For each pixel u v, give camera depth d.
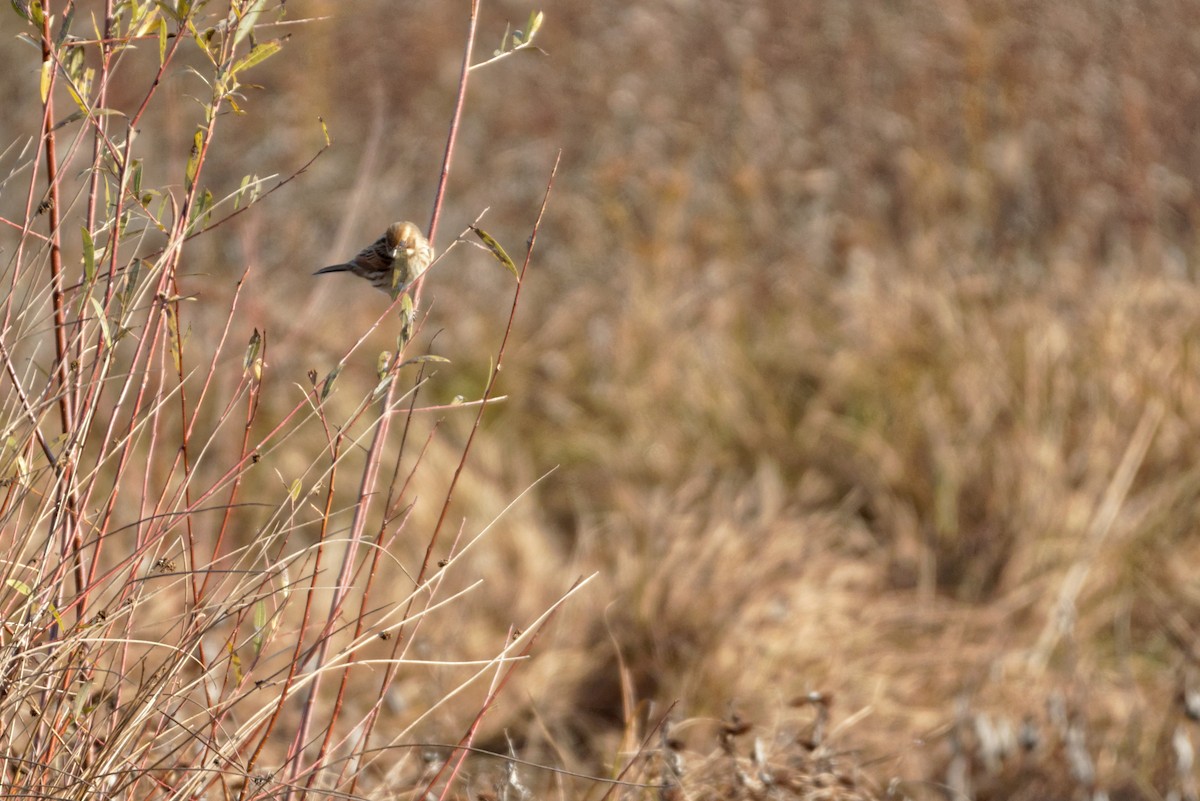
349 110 17.91
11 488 4.48
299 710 7.71
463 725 8.20
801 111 17.34
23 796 4.22
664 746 5.95
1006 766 8.09
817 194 16.23
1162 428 11.35
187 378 4.70
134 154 15.99
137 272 4.59
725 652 8.77
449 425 12.45
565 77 18.23
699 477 11.58
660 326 13.61
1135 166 15.81
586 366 13.45
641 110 17.48
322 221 15.66
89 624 4.51
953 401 11.95
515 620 9.32
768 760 6.28
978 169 15.96
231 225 15.07
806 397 12.91
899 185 16.12
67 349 4.68
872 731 8.43
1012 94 16.77
